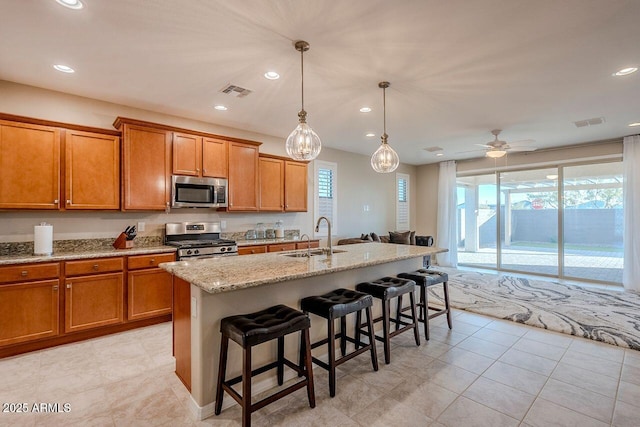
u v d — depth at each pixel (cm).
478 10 202
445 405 207
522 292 500
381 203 735
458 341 312
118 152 349
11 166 290
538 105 377
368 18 211
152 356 277
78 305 303
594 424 188
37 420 191
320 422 190
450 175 752
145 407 205
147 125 364
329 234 298
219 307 204
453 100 361
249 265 239
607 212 573
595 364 264
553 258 633
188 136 396
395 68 282
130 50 250
